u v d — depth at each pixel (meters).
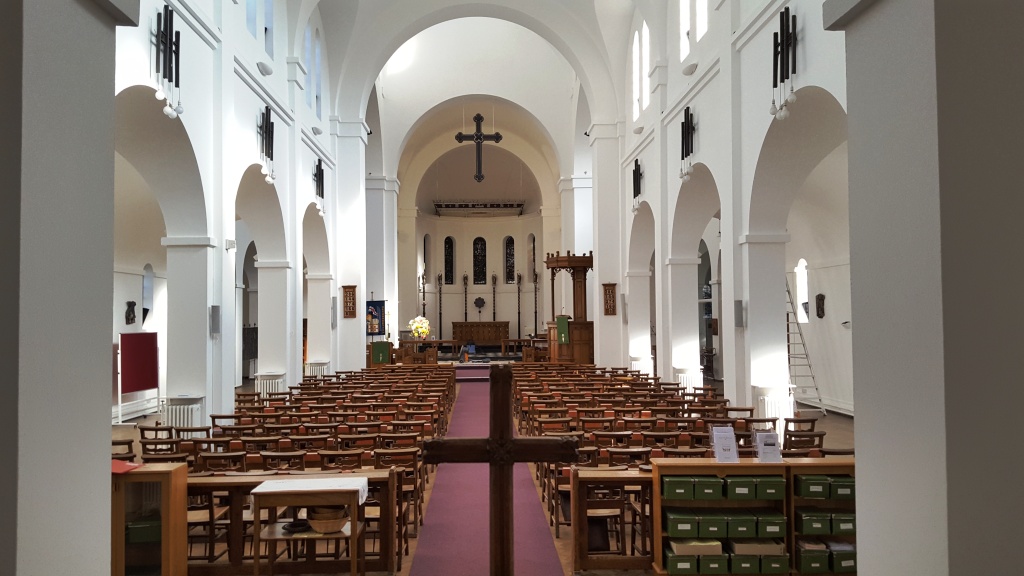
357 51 21.86
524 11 22.03
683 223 16.73
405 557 7.21
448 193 42.06
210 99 11.97
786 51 10.30
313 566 6.57
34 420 2.99
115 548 5.75
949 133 2.93
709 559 6.36
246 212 16.06
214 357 12.05
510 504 2.92
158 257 18.98
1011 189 2.95
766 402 12.11
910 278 3.12
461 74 29.83
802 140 11.34
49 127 3.08
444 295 41.91
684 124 15.38
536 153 36.12
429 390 15.01
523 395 13.30
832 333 16.86
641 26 19.81
